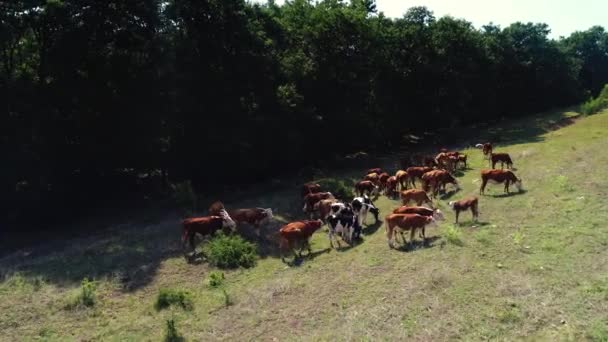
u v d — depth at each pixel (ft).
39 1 75.41
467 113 159.12
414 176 84.84
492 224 57.52
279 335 39.65
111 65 82.79
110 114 83.51
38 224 81.41
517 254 47.52
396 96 138.62
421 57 140.36
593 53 252.83
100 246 65.36
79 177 90.79
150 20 82.94
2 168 75.20
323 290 46.70
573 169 76.74
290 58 110.01
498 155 85.46
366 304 42.24
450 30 146.10
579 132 118.62
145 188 100.07
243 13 93.76
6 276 55.31
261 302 45.80
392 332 36.83
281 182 104.99
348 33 115.24
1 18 73.05
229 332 41.27
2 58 86.12
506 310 37.40
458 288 41.96
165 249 63.52
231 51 94.43
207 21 91.56
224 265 57.52
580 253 45.44
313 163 120.98
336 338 37.17
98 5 79.00
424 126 155.84
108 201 92.99
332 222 60.44
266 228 71.05
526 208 61.67
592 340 32.37
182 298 47.83
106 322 45.62
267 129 98.68
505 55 173.99
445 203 70.79
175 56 89.92
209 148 92.68
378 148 143.13
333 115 117.39
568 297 37.96
